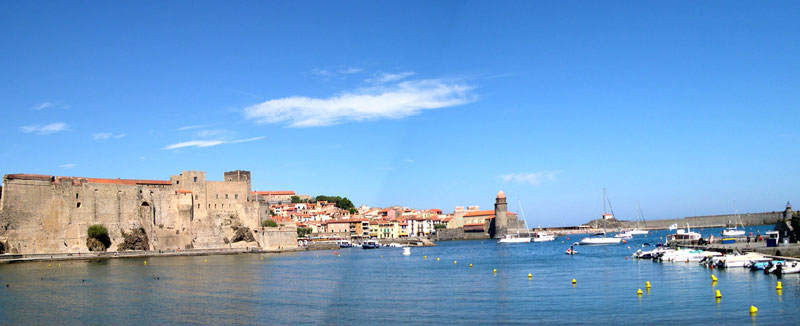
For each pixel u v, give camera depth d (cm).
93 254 15575
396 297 7756
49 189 15875
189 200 18825
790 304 6338
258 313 6712
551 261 13512
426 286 8888
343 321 6244
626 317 6059
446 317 6328
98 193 16825
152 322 6309
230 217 19812
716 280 7944
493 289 8369
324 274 10969
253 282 9600
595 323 5844
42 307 7206
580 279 9212
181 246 18412
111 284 9331
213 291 8494
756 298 6731
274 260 15262
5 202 15025
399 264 13638
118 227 17125
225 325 6131
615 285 8300
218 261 14775
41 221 15625
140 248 17225
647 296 7212
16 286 9112
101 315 6700
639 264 11406
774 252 10738
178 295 8094
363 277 10306
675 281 8362
